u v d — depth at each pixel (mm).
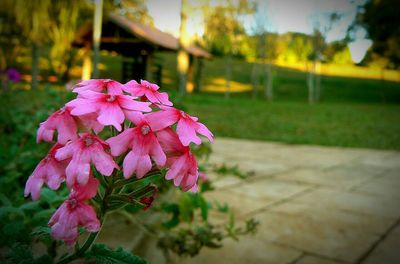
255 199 4500
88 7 24938
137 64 28641
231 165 6543
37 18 23750
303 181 5641
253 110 21344
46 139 896
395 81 61344
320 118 18656
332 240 3346
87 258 978
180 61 26891
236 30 40781
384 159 8031
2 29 25797
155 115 923
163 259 2561
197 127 953
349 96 47875
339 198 4773
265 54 44625
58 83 31453
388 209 4363
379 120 18828
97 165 842
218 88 47438
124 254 971
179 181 903
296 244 3213
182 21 26188
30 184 900
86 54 26078
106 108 885
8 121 4059
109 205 993
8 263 1060
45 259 974
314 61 43688
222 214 3848
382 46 52156
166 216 3055
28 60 39656
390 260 2990
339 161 7617
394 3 48312
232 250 3020
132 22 28312
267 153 8234
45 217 1591
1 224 1451
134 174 979
